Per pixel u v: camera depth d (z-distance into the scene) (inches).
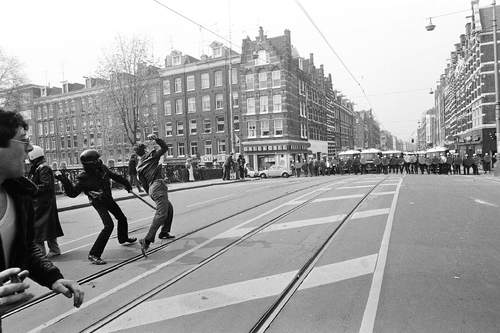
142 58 1273.4
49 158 2412.6
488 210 376.8
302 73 2048.5
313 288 179.9
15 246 76.5
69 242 315.9
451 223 318.0
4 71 1424.7
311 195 538.9
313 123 2253.9
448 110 2856.8
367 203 434.6
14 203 76.6
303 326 141.6
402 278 190.1
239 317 150.9
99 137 2188.7
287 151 1754.4
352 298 166.6
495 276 191.5
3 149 72.8
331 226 313.4
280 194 583.5
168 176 1117.1
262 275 199.8
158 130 1987.0
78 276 211.9
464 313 149.8
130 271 217.9
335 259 224.7
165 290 184.5
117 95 1277.1
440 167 1250.0
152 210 498.3
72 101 2315.5
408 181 760.3
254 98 1809.8
